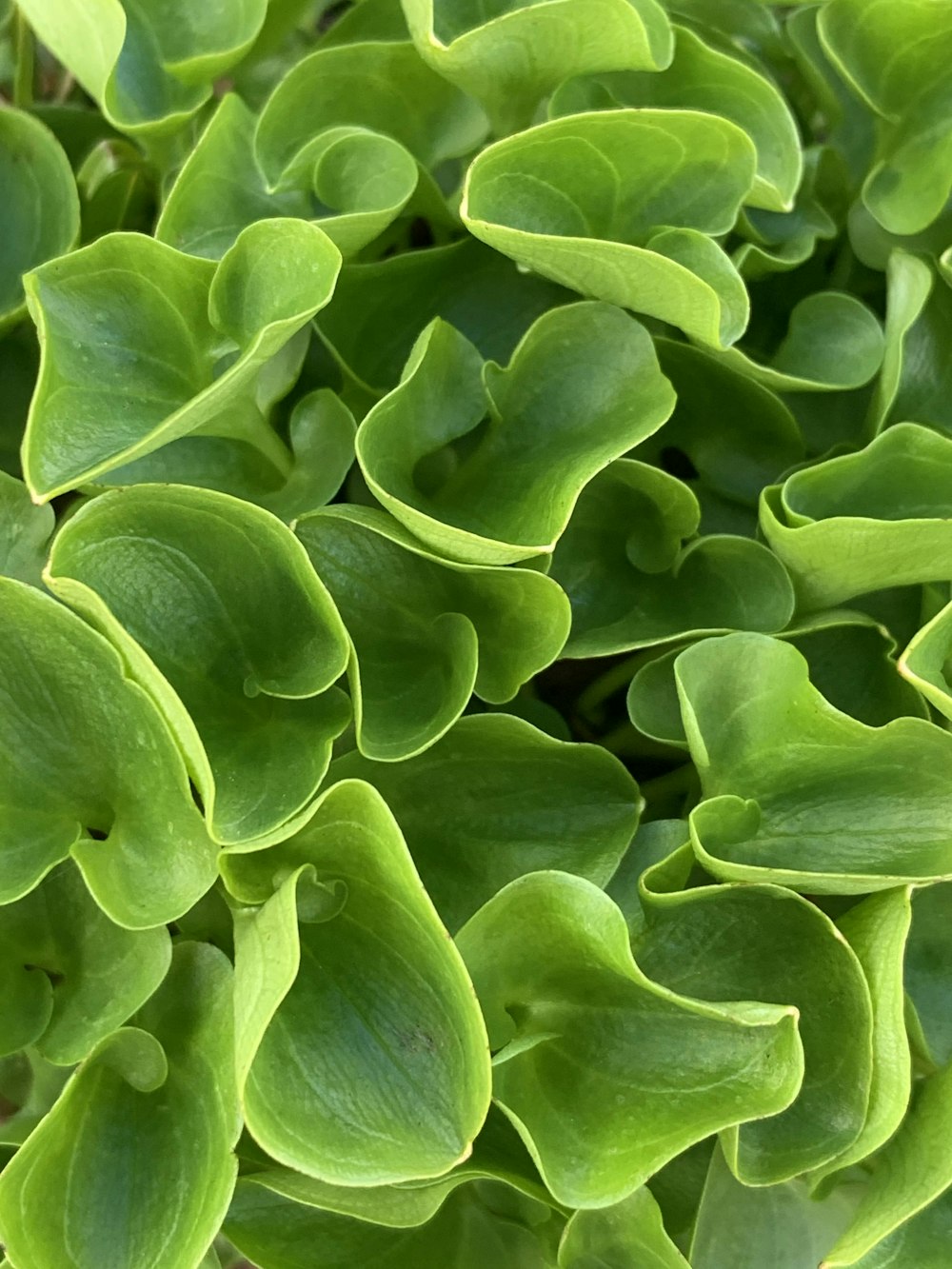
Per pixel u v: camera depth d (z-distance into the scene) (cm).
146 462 22
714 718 20
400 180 22
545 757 20
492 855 20
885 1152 19
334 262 19
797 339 24
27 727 19
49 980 19
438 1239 20
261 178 25
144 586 19
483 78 24
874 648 22
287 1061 17
